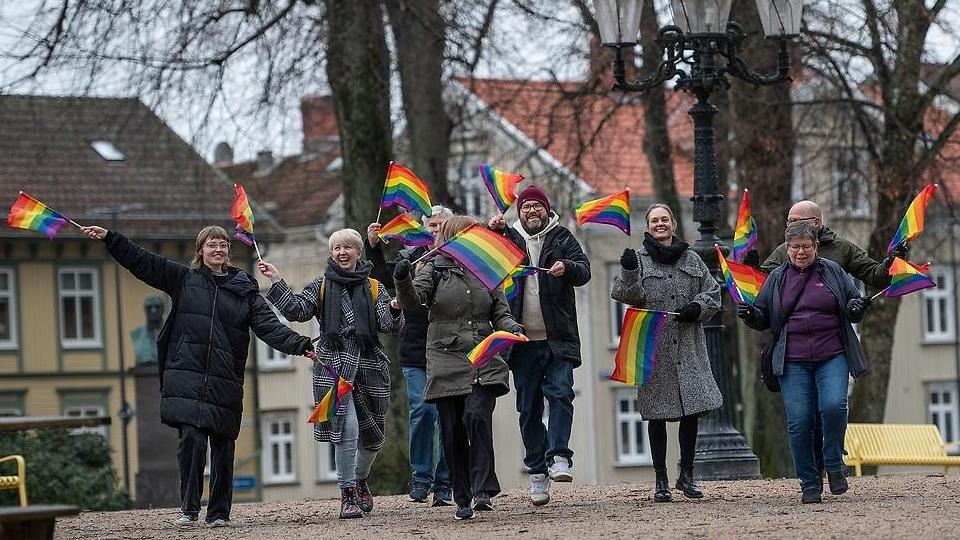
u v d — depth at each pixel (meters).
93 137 136.12
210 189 133.12
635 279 35.62
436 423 42.72
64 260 136.38
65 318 136.62
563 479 35.06
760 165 71.50
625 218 37.72
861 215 85.75
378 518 35.72
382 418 36.53
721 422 44.94
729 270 35.88
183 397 35.12
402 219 38.78
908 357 148.62
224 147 70.88
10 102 67.50
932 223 78.19
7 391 135.12
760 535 28.59
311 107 74.06
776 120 71.25
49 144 70.56
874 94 75.00
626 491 41.69
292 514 38.88
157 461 88.06
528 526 31.86
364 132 68.94
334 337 35.78
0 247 134.62
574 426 139.25
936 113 73.56
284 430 143.75
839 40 69.69
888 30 69.12
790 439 34.59
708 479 44.66
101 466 87.56
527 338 34.28
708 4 45.34
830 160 73.56
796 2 46.34
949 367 149.88
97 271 137.12
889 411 148.25
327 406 35.56
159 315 114.62
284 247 140.50
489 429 33.44
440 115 76.56
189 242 133.00
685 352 36.28
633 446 140.25
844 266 36.78
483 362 32.25
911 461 56.50
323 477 143.62
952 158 71.12
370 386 36.22
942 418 150.12
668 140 77.19
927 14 69.19
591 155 76.19
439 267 33.94
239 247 137.12
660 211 36.44
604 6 46.16
